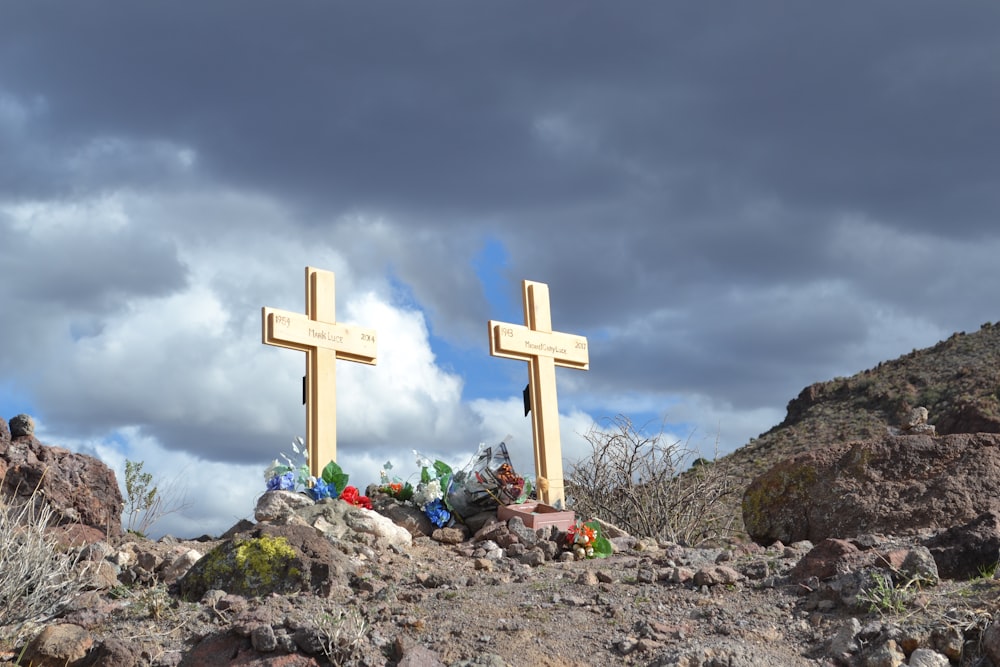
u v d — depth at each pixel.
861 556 6.16
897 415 31.50
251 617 5.55
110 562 7.27
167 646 5.57
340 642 5.22
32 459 8.45
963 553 6.05
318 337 11.31
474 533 10.09
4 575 5.74
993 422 26.27
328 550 6.82
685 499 12.31
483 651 5.22
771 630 5.49
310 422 11.20
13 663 5.36
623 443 12.55
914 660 4.82
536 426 12.20
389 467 11.22
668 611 5.94
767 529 9.64
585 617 5.85
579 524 9.48
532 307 12.46
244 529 9.02
